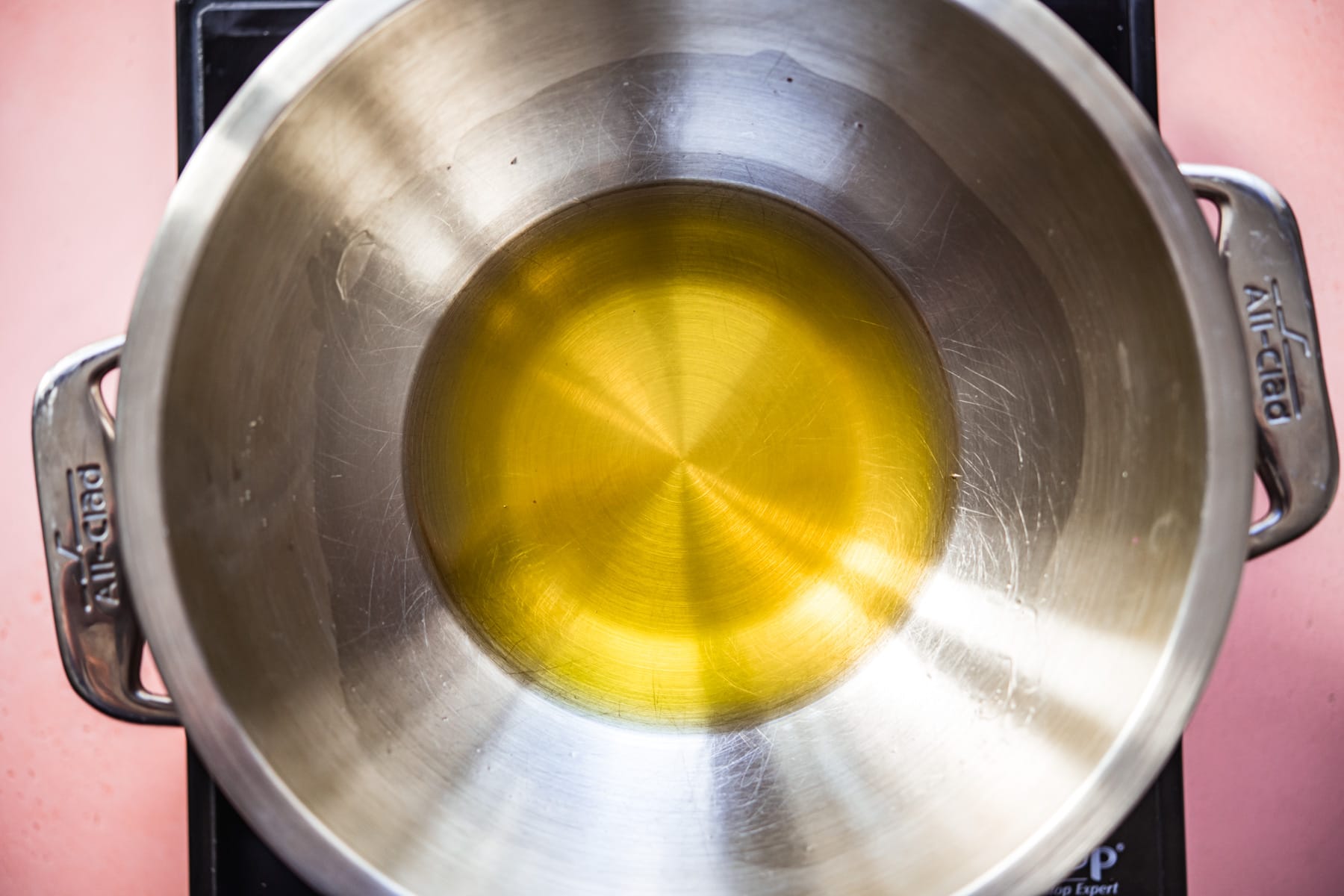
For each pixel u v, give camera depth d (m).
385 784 0.36
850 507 0.45
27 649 0.49
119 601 0.35
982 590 0.40
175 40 0.44
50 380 0.35
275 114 0.33
